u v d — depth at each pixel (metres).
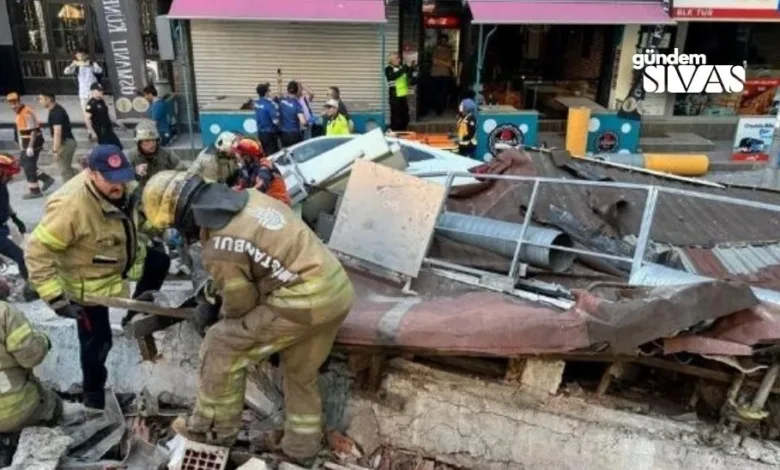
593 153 12.26
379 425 3.73
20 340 3.43
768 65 13.80
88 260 3.59
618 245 4.56
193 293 3.74
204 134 11.51
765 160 11.66
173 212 2.89
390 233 3.92
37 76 14.36
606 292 3.27
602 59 13.50
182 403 4.19
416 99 13.18
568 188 5.48
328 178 5.61
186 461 3.29
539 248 4.08
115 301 3.47
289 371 3.27
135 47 11.77
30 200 9.40
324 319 2.98
